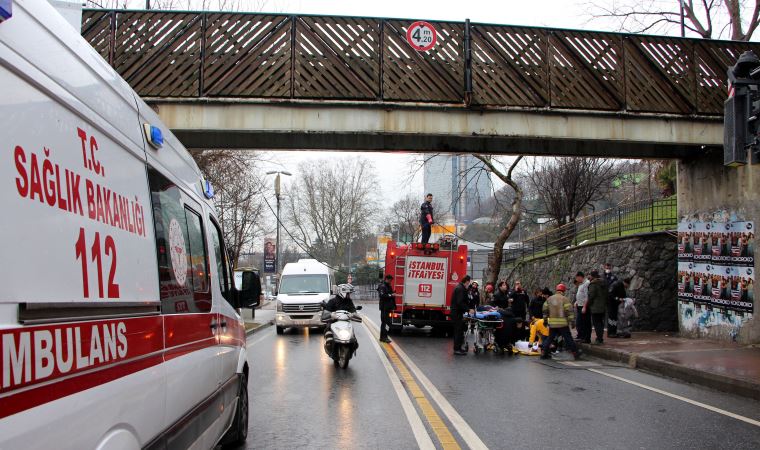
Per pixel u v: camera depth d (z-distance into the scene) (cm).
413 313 2030
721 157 1506
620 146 1609
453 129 1445
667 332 1817
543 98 1459
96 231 278
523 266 3594
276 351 1566
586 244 2458
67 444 233
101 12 1379
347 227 7638
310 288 2314
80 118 274
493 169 2850
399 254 2048
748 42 1538
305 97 1402
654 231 2058
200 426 428
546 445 634
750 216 1397
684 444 643
